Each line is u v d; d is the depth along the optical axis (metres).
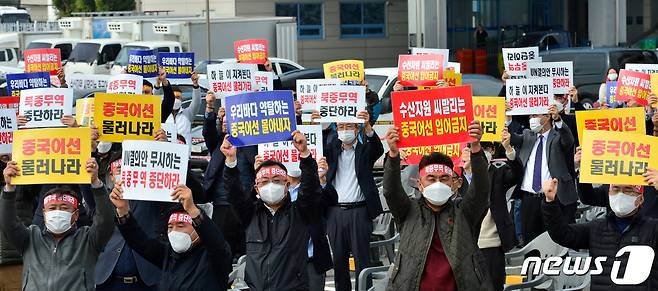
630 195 9.45
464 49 53.34
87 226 10.45
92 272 9.73
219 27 39.78
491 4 55.84
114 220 9.65
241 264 11.91
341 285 13.26
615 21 48.38
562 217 9.70
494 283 12.09
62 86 19.16
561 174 14.20
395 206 9.48
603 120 12.20
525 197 14.37
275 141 11.13
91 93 22.61
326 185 11.58
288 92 11.12
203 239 9.29
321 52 55.56
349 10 56.00
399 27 56.72
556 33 48.59
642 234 9.48
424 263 9.30
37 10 80.69
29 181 9.91
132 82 15.52
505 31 55.97
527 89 14.52
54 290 9.66
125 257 10.09
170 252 9.61
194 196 11.12
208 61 32.50
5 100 16.22
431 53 18.06
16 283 12.64
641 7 57.34
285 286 10.37
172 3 55.78
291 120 11.14
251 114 11.13
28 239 9.80
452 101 9.92
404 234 9.46
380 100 24.17
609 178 9.53
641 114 12.13
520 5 56.12
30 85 17.64
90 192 11.30
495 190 12.14
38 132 9.95
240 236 11.91
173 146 9.48
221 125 13.66
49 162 9.92
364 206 13.17
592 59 32.56
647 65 18.69
